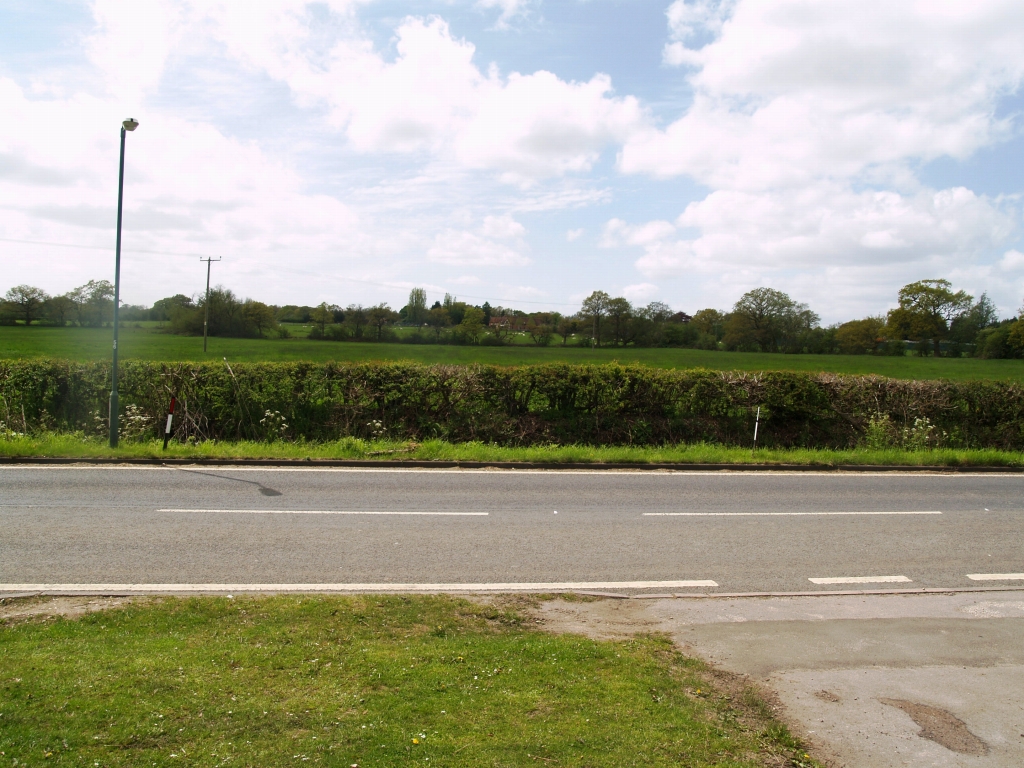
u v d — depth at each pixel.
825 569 8.54
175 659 5.07
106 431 18.06
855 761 4.35
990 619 6.99
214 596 6.67
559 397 19.22
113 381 15.41
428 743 4.07
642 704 4.75
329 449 15.71
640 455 15.87
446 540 9.17
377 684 4.81
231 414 18.41
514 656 5.43
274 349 55.19
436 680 4.91
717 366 52.12
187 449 15.00
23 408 17.98
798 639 6.32
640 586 7.71
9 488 11.48
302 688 4.70
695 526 10.36
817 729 4.72
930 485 14.27
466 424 18.69
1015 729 4.81
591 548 9.05
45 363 18.58
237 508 10.55
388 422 18.66
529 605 6.91
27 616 6.02
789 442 19.42
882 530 10.46
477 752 4.01
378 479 13.26
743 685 5.33
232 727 4.16
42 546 8.34
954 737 4.68
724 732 4.51
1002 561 9.09
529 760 3.97
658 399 19.38
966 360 63.59
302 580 7.44
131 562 7.84
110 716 4.20
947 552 9.41
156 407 18.33
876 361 60.34
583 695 4.82
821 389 19.86
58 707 4.27
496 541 9.21
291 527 9.55
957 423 20.09
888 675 5.61
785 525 10.59
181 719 4.22
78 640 5.43
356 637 5.71
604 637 6.15
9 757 3.73
